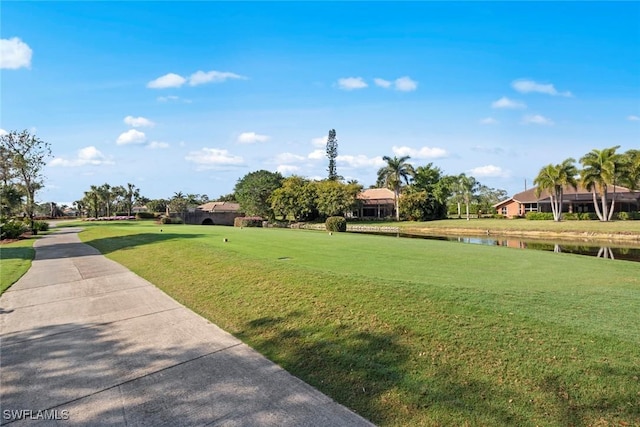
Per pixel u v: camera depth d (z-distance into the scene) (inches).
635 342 168.4
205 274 354.0
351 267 352.2
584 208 2256.4
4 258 552.1
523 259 430.9
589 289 270.4
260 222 1765.5
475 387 149.9
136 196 4018.2
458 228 1668.3
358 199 2303.2
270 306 252.2
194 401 149.9
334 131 3201.3
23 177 1322.6
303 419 136.3
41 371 178.4
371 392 152.1
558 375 150.9
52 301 302.5
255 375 170.7
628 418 128.1
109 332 228.8
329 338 199.6
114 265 473.4
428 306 221.8
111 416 140.6
